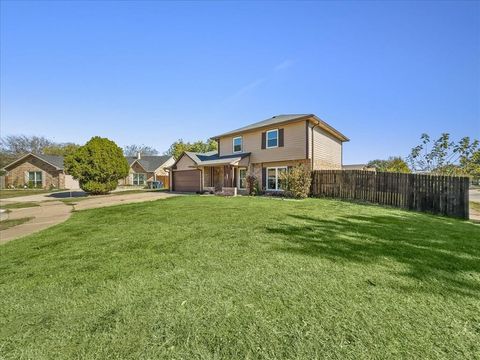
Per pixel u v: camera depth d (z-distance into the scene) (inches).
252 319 82.6
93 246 182.5
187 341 72.5
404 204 405.1
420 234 198.1
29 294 107.0
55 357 67.9
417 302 92.7
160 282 113.5
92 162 804.6
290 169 596.4
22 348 72.2
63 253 167.5
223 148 833.5
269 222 244.2
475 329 76.9
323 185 561.3
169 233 211.9
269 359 64.9
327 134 701.3
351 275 116.9
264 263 133.6
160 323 81.6
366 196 472.7
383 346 69.1
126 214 341.7
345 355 65.7
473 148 581.9
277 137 662.5
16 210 474.3
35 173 1180.5
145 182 1498.5
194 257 146.3
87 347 71.2
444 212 355.9
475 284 108.5
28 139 1846.7
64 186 1164.5
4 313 92.4
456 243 172.6
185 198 558.9
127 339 74.1
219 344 71.0
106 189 820.0
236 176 750.5
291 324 79.7
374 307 89.2
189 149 1594.5
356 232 202.7
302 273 119.6
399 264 130.9
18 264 147.9
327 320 81.5
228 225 234.5
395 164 825.5
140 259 147.0
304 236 189.8
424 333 74.7
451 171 607.2
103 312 89.7
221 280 113.5
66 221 319.9
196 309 89.5
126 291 105.8
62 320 86.0
